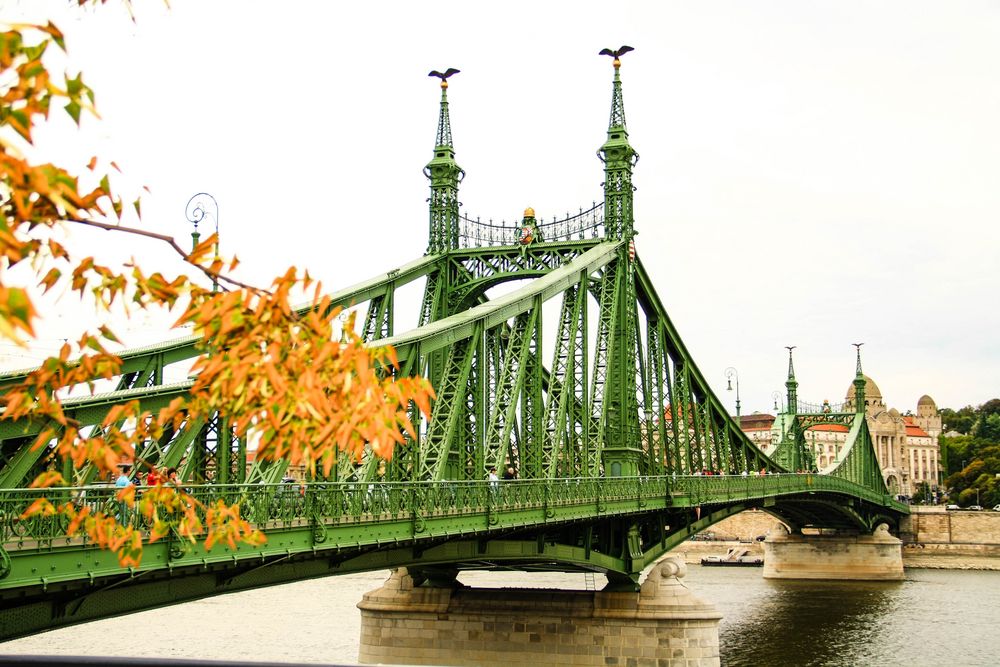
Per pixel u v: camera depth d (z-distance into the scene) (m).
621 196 58.41
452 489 32.94
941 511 144.62
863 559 119.06
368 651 55.09
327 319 7.91
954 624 79.00
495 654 53.06
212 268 7.98
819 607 90.12
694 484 59.59
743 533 156.62
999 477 178.12
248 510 23.61
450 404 39.59
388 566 32.84
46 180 6.36
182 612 76.94
